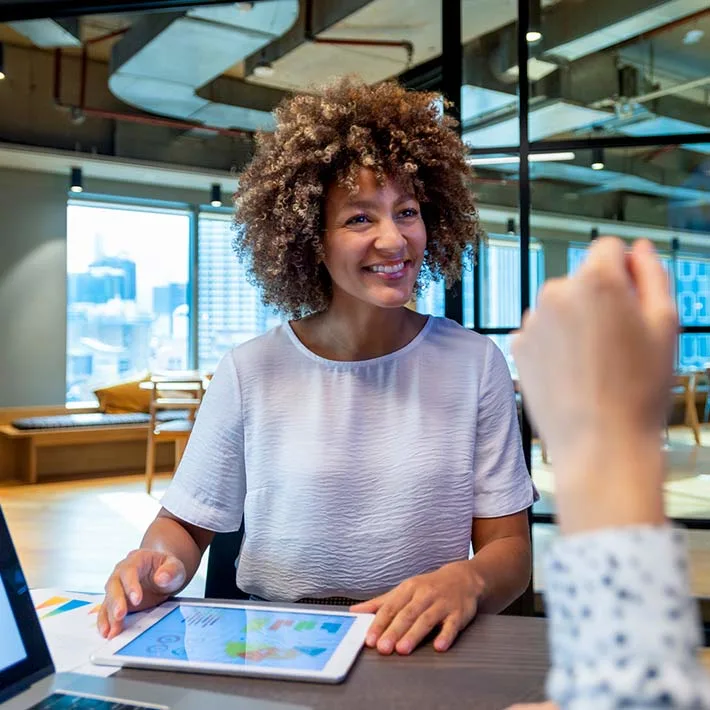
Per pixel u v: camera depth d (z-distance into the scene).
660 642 0.24
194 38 4.18
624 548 0.25
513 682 0.68
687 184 2.53
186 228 7.35
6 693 0.65
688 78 2.53
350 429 1.08
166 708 0.63
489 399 1.12
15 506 4.98
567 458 0.28
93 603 0.94
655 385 0.27
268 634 0.80
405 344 1.13
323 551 1.06
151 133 6.45
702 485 2.17
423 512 1.06
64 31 4.21
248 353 1.16
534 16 2.49
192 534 1.15
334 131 1.08
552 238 2.54
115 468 6.52
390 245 1.02
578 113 2.53
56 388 6.62
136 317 7.16
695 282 2.50
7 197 6.33
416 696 0.65
